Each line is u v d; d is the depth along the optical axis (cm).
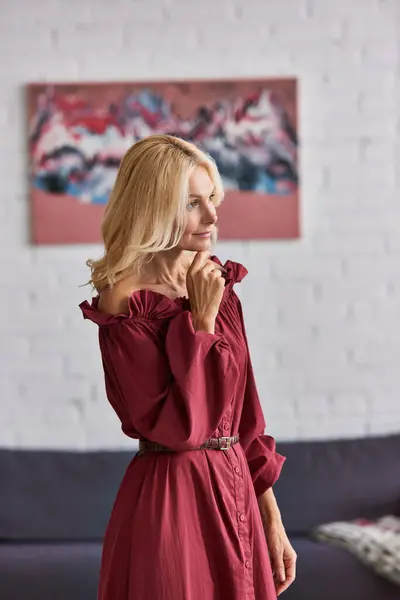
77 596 406
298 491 460
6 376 482
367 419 486
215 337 238
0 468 461
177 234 240
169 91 476
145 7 477
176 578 233
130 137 477
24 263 480
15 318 482
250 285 484
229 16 477
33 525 452
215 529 238
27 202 479
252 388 262
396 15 481
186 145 247
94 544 439
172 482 239
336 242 484
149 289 251
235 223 480
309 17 479
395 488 461
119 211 245
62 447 483
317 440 475
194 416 232
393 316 486
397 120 482
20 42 477
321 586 403
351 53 480
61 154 477
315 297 484
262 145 479
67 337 482
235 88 477
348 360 486
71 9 477
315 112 480
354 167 482
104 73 477
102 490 459
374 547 408
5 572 408
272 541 265
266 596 247
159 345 240
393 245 484
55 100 476
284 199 480
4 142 477
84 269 481
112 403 254
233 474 245
